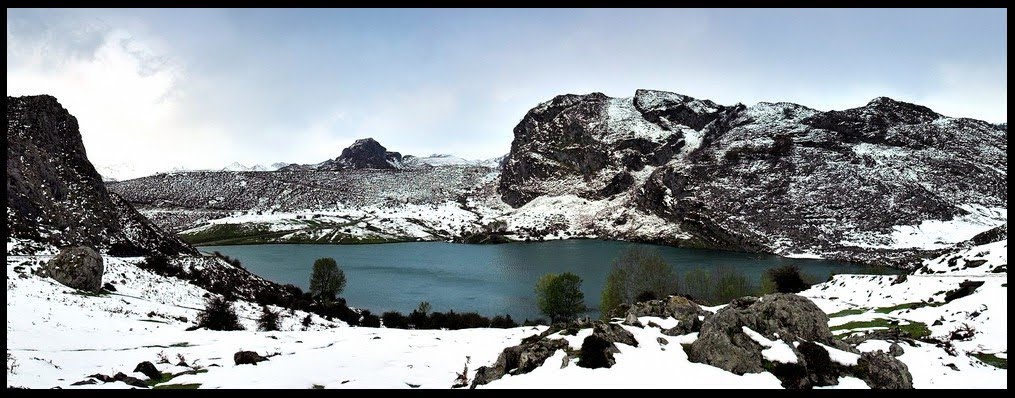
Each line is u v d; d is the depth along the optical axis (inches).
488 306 4057.6
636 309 1170.6
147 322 1576.0
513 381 713.0
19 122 3649.1
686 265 6003.9
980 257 2087.8
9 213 2770.7
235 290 3043.8
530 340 979.3
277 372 933.8
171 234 4458.7
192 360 1036.5
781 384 666.8
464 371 935.7
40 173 3255.4
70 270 1962.4
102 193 3929.6
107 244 3334.2
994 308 1382.9
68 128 4099.4
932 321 1451.8
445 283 5167.3
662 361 730.2
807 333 828.6
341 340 1482.5
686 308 1103.0
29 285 1705.2
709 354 722.2
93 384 763.4
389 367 1039.0
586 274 5639.8
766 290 3009.4
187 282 2792.8
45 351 968.9
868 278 2267.5
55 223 3065.9
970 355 1080.2
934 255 6122.1
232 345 1261.1
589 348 749.3
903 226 7357.3
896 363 738.2
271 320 2122.3
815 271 5546.3
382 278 5506.9
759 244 7332.7
